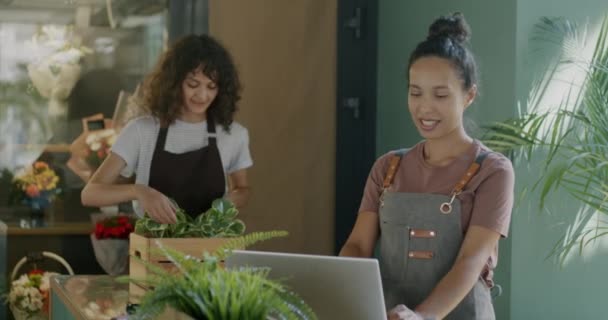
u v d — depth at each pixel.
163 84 3.55
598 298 4.23
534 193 4.08
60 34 4.70
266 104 5.20
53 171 4.69
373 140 5.33
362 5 5.31
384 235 2.71
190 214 3.63
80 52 4.72
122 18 4.78
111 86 4.77
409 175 2.73
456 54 2.62
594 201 4.16
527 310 4.12
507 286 4.10
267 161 5.23
